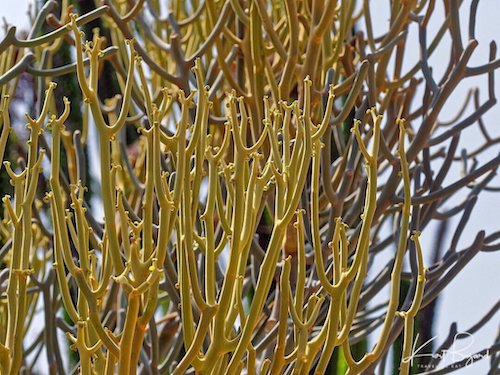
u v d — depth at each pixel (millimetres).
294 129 2092
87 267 1533
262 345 1822
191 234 1539
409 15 2158
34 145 1591
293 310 1551
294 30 2064
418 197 2002
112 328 2203
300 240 1564
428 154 2088
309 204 2127
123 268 1518
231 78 2152
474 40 2020
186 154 1563
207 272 1539
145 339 2008
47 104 1604
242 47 2168
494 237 2152
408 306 1913
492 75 2066
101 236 2020
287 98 2090
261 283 1526
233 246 1535
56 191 1540
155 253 1539
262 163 2066
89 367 1528
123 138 2217
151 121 1575
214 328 1532
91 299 1504
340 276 1566
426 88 2105
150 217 1520
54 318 2057
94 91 1527
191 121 2111
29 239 1564
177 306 2002
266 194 1953
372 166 1578
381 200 2018
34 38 1967
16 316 1545
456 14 2074
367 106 2041
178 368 1522
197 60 1578
